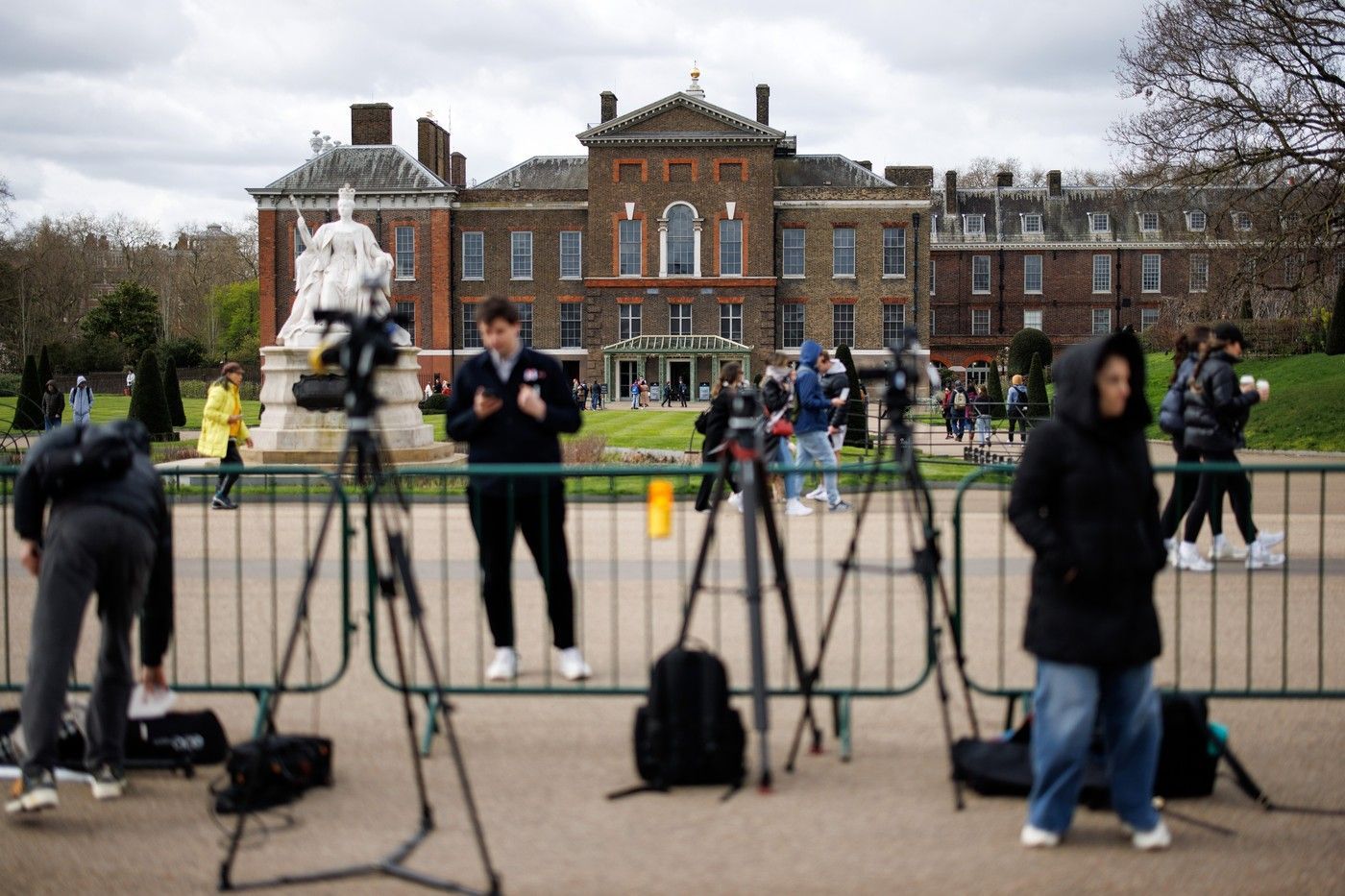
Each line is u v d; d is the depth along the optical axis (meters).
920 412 48.91
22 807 5.72
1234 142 32.88
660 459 24.66
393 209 66.44
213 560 12.34
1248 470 7.09
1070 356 5.31
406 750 6.68
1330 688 7.45
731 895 4.84
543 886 4.94
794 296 67.38
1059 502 5.30
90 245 106.12
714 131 66.12
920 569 6.41
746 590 6.19
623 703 7.61
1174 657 8.18
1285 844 5.38
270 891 4.98
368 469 6.80
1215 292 34.81
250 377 90.38
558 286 67.38
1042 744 5.30
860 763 6.45
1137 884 4.93
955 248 82.75
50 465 5.83
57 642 5.75
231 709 7.43
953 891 4.86
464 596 10.51
